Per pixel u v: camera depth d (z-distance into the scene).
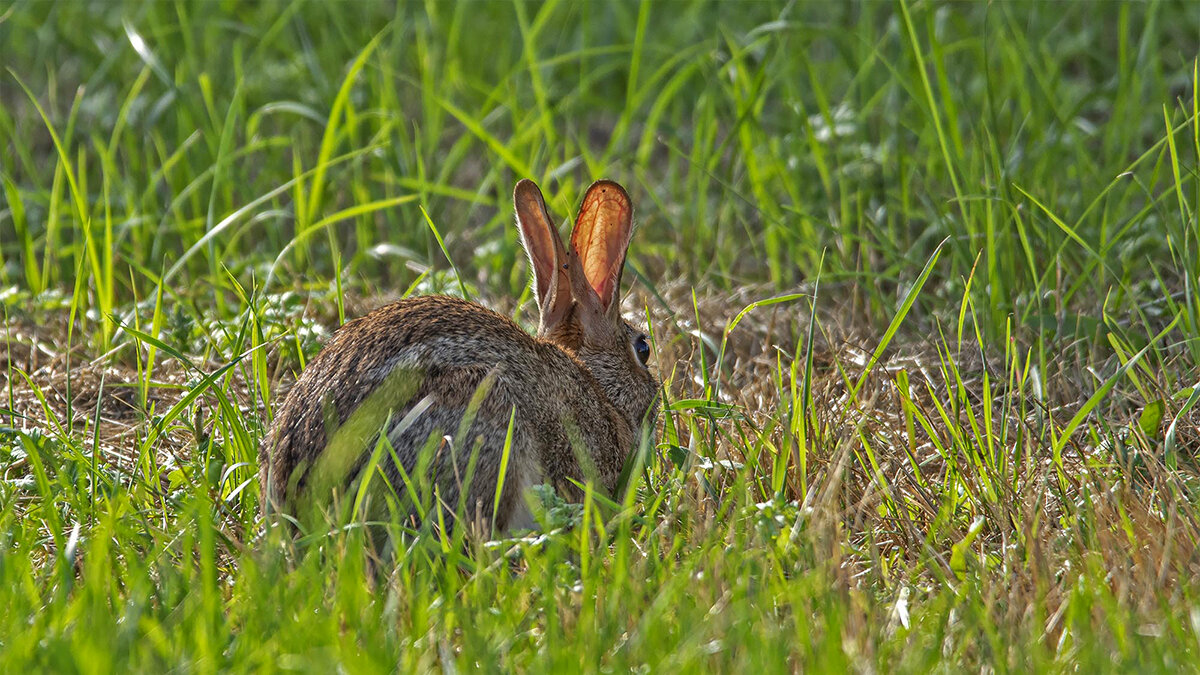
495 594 7.16
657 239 14.70
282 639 6.22
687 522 8.01
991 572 7.73
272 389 10.66
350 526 7.15
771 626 6.61
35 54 19.48
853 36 16.25
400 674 6.16
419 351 7.82
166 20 18.83
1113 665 6.16
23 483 8.30
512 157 13.20
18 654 6.00
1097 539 7.80
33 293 12.91
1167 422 9.61
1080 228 12.46
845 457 8.12
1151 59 14.80
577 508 7.67
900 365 10.83
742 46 17.14
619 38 19.02
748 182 14.89
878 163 13.93
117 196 14.77
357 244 14.44
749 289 12.96
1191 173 10.87
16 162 16.72
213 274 12.60
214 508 8.37
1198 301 10.37
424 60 15.99
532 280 9.88
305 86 17.34
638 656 6.39
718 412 9.21
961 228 12.89
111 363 11.34
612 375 9.39
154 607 6.95
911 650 6.44
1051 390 10.42
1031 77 16.06
